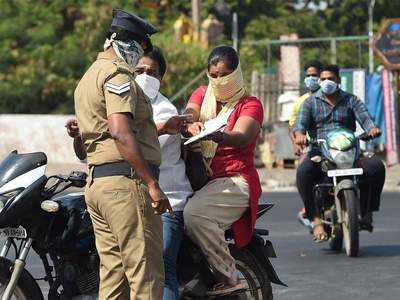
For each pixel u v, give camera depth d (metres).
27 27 54.34
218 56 12.76
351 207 19.33
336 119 19.95
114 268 11.31
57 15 54.91
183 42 52.94
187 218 12.38
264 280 12.89
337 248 20.67
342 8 75.50
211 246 12.44
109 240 11.30
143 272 11.05
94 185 11.10
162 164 12.29
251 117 12.66
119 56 11.23
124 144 10.72
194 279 12.57
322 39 46.47
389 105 41.50
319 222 20.12
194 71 49.31
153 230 11.12
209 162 12.62
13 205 11.71
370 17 62.34
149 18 60.75
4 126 42.75
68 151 42.41
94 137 11.08
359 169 19.38
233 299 12.73
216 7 66.06
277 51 53.00
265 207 13.22
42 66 51.94
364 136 19.72
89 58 52.22
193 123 12.38
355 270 18.36
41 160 12.02
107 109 10.84
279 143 41.16
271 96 43.31
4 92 51.31
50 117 42.50
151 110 11.27
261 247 12.87
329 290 16.53
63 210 12.05
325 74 19.94
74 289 12.24
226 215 12.53
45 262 12.33
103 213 11.09
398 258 19.70
